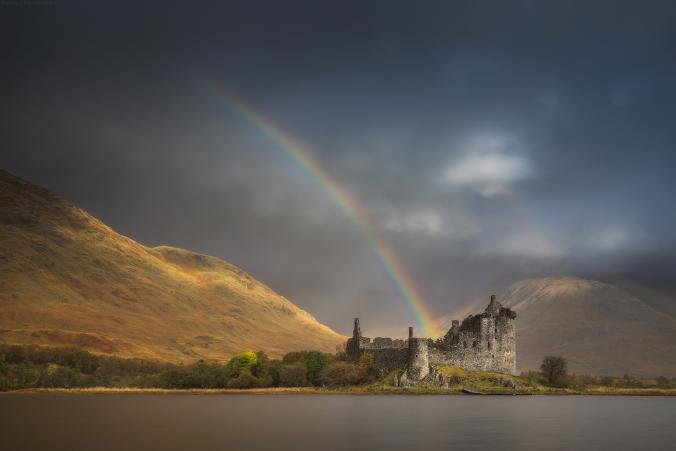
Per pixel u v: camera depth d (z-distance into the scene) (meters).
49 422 109.75
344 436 89.56
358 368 196.00
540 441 85.31
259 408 135.50
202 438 88.56
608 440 87.12
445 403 147.38
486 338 190.50
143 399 172.50
